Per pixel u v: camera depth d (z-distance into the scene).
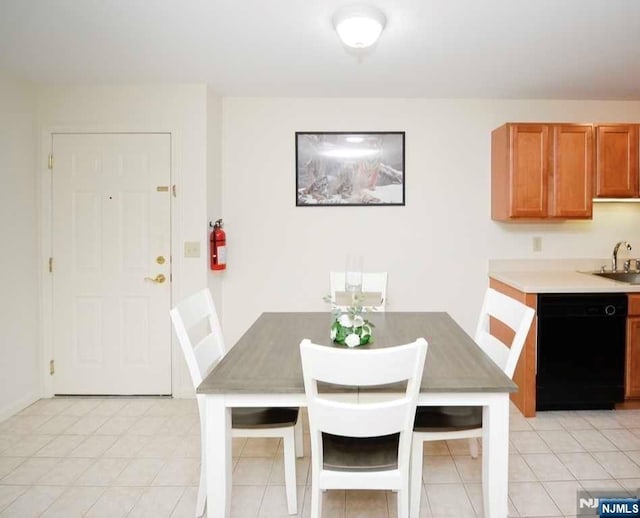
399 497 1.50
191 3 1.96
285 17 2.09
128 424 2.77
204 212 3.12
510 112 3.40
